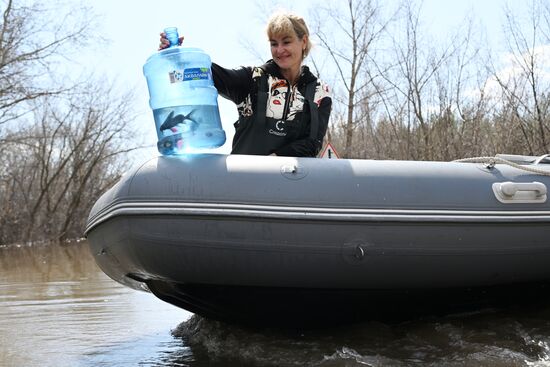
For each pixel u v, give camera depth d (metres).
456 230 2.97
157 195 2.83
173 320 4.27
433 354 2.88
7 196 22.97
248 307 3.18
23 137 20.31
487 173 3.18
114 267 3.31
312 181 2.89
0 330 4.09
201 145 3.01
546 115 13.81
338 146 19.19
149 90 3.12
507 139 14.07
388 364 2.75
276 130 3.29
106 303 5.12
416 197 2.95
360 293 3.08
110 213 2.92
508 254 3.09
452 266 3.02
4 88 17.88
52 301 5.36
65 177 24.64
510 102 14.01
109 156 24.31
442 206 2.96
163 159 2.96
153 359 3.17
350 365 2.75
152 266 2.93
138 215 2.82
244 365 2.92
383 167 3.03
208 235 2.81
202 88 3.04
